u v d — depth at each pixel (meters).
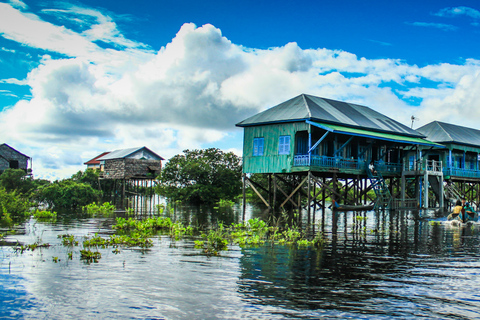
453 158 43.50
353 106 38.84
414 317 7.67
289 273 10.55
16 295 8.63
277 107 34.16
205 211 33.44
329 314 7.74
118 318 7.49
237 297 8.60
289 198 31.84
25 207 28.48
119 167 57.97
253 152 33.28
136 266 11.14
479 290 9.27
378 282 9.82
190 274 10.34
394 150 38.94
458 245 15.45
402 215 29.69
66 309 7.89
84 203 39.72
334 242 15.90
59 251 13.28
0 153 55.47
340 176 35.16
